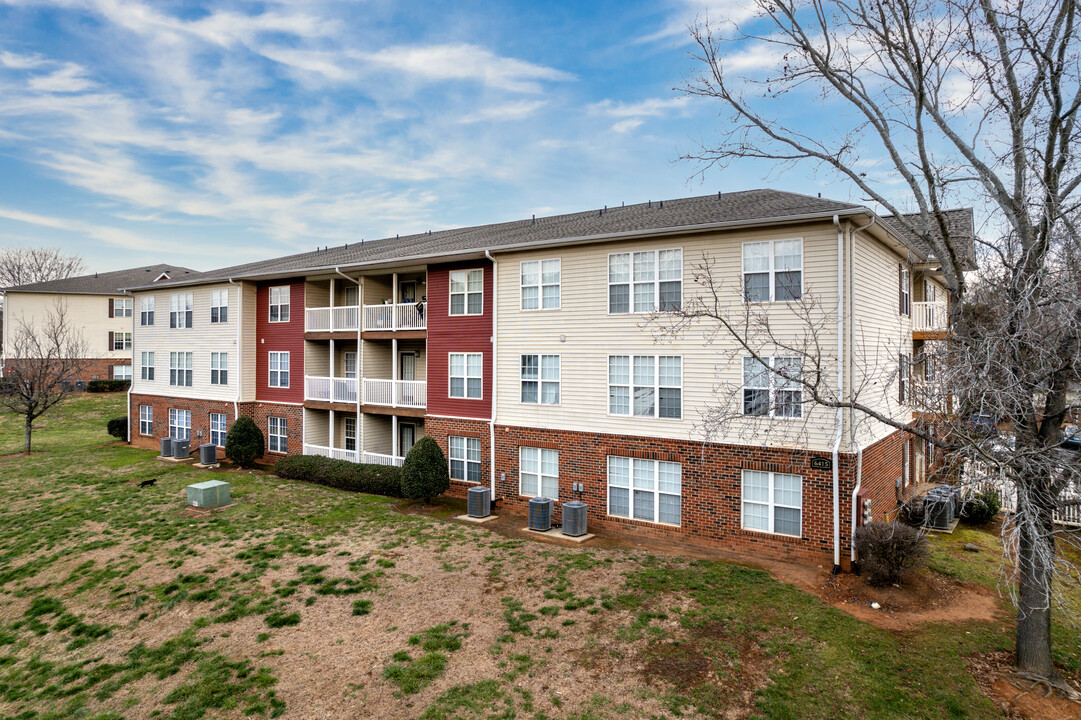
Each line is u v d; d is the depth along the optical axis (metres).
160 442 27.78
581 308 15.83
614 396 15.29
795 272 12.84
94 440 31.09
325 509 17.52
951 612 10.41
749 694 7.99
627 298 15.05
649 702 7.88
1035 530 7.35
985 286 8.44
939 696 7.91
